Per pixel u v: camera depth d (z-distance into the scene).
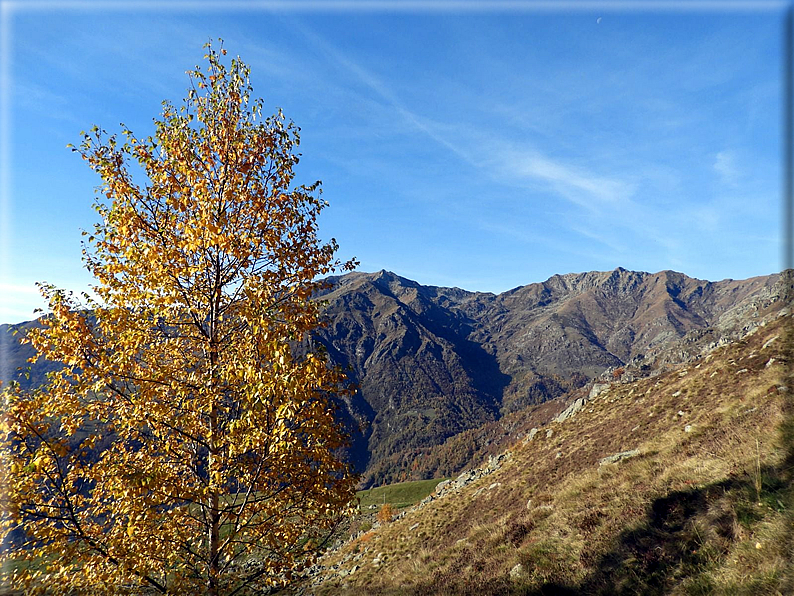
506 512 20.81
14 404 6.88
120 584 7.25
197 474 8.33
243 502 8.16
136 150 8.55
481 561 14.30
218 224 7.96
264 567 8.34
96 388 7.53
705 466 11.88
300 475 8.14
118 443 8.30
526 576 11.34
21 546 6.80
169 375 8.27
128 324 7.83
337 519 9.07
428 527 26.31
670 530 10.09
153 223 8.69
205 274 8.75
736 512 8.81
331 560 31.62
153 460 8.00
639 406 29.11
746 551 7.57
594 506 13.49
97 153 8.27
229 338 9.01
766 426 11.79
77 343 7.62
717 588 7.23
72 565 6.87
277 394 7.20
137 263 8.14
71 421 7.59
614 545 10.62
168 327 8.66
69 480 7.29
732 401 17.56
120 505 7.25
